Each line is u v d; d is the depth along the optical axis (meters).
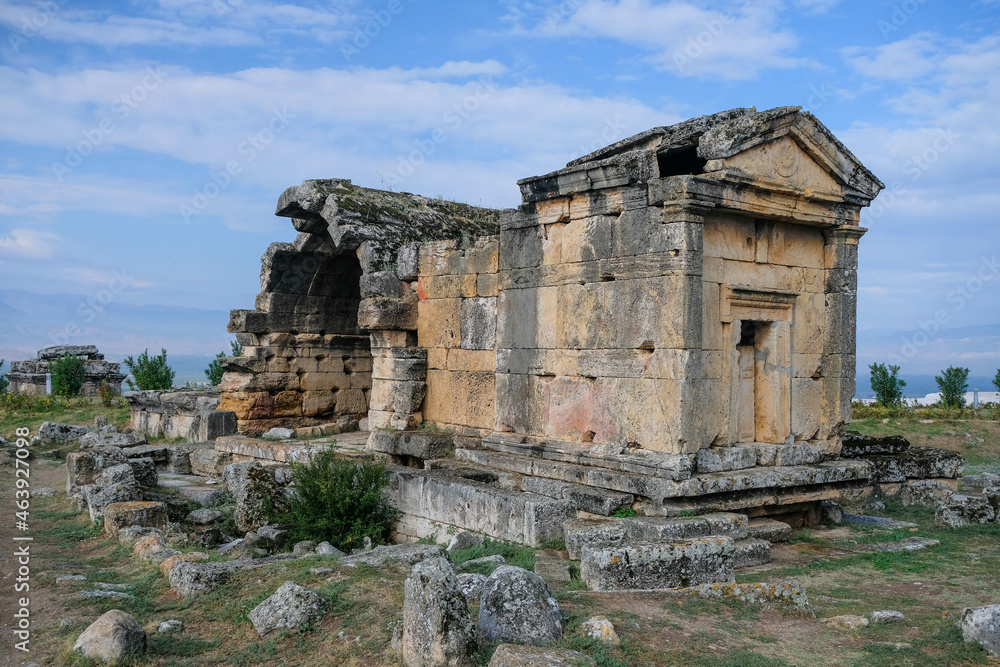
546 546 11.26
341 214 17.64
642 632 7.07
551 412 13.55
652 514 11.18
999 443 21.33
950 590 9.21
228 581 9.07
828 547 11.55
